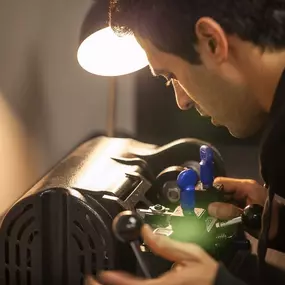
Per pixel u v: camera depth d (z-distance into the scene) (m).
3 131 1.20
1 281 0.98
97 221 0.93
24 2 1.27
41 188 0.98
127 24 0.88
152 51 0.86
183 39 0.81
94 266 0.94
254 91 0.84
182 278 0.72
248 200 1.12
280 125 0.81
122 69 1.16
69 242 0.95
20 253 0.97
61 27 1.42
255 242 1.07
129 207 0.98
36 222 0.96
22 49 1.27
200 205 1.03
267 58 0.81
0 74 1.18
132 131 1.79
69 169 1.08
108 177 1.04
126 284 0.73
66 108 1.47
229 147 1.90
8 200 1.23
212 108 0.88
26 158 1.31
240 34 0.79
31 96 1.32
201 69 0.83
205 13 0.79
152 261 0.89
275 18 0.79
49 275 0.96
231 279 0.72
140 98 1.81
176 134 1.85
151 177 1.15
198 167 1.20
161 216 0.97
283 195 0.87
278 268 0.99
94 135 1.59
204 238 0.93
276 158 0.83
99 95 1.58
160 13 0.82
